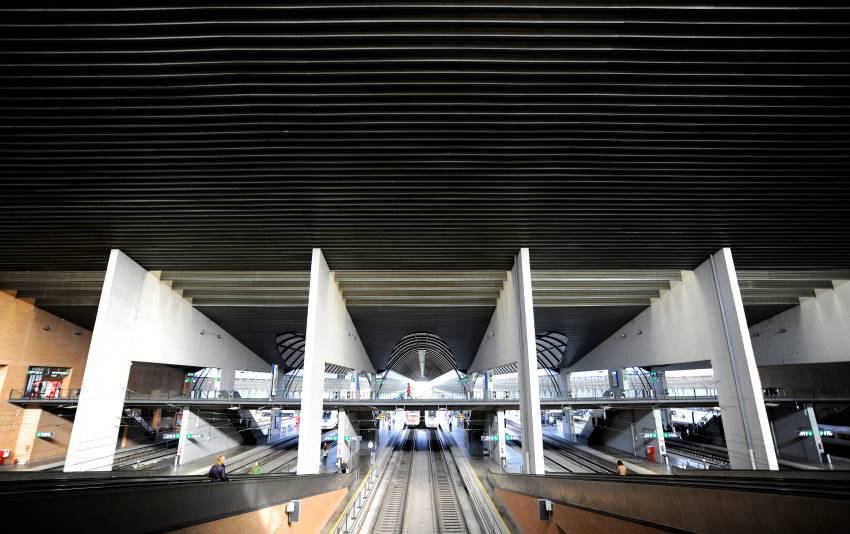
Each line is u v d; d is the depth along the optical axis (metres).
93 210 13.48
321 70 8.35
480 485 15.52
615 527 4.46
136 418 24.41
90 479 4.97
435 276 20.36
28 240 15.59
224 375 26.30
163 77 8.42
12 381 19.98
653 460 21.89
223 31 7.63
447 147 10.45
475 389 34.62
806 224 14.27
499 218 13.98
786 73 8.20
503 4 7.18
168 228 14.73
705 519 2.99
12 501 2.06
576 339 28.69
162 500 3.44
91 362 15.41
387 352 33.41
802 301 21.38
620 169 11.21
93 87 8.59
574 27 7.60
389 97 9.01
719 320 16.52
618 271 19.86
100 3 7.07
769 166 11.09
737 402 15.49
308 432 15.09
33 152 10.52
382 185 12.09
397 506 14.16
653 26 7.52
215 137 10.12
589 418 31.06
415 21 7.43
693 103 9.00
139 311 18.08
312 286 15.95
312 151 10.63
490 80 8.59
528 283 15.86
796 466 19.59
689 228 14.64
